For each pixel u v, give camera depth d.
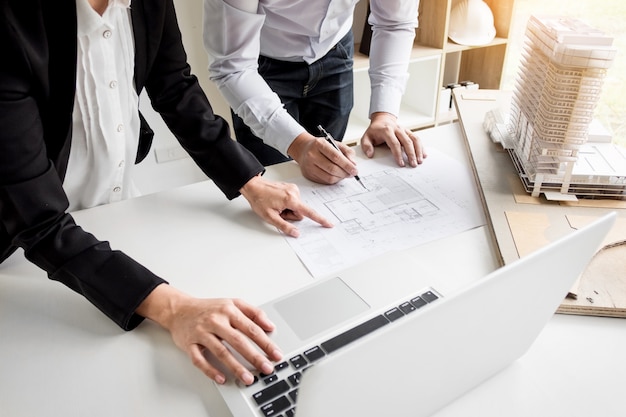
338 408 0.39
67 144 0.77
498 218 0.81
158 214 0.90
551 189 0.86
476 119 1.19
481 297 0.43
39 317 0.68
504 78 2.47
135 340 0.64
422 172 1.00
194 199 0.94
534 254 0.44
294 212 0.87
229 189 0.91
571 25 0.84
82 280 0.66
